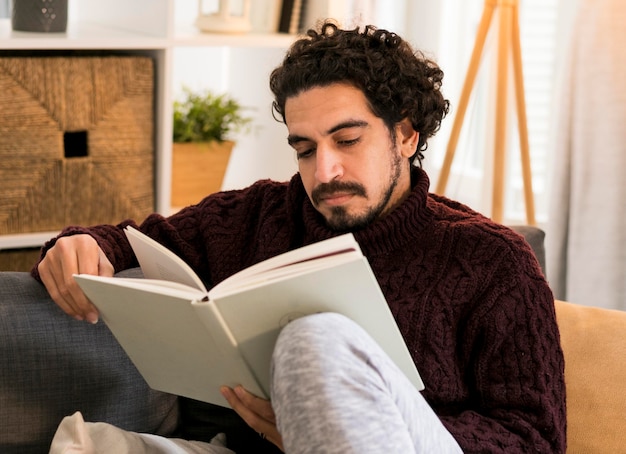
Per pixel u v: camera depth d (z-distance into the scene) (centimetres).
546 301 167
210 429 187
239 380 149
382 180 166
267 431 152
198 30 311
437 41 375
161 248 157
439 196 191
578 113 303
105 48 271
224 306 137
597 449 176
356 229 170
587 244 305
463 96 296
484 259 169
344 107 160
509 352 164
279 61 326
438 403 166
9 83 257
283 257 143
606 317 191
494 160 294
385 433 129
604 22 296
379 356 136
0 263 274
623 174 298
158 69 283
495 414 162
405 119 173
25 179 267
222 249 189
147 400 179
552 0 348
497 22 292
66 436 155
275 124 340
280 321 140
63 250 167
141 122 281
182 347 150
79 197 276
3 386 166
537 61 353
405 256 171
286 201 185
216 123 313
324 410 127
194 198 313
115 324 157
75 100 268
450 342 167
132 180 284
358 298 138
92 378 172
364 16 336
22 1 268
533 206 302
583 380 182
